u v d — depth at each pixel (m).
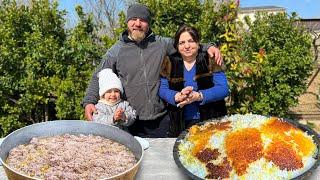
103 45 4.60
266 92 4.23
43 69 4.55
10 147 1.88
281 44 4.46
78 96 4.43
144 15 2.71
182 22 4.37
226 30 4.14
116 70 2.83
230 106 4.19
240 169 1.87
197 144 2.05
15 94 4.65
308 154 1.94
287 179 1.81
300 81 4.39
